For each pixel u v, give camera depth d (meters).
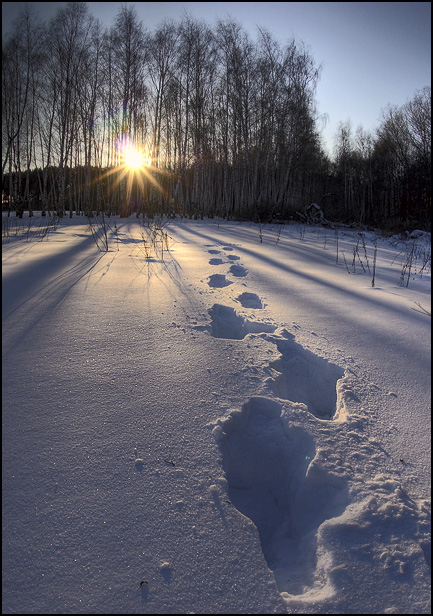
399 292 4.98
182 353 2.78
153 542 1.41
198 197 21.80
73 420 1.99
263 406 2.30
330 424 2.14
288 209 18.75
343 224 17.84
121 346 2.84
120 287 4.38
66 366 2.51
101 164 20.33
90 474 1.67
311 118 21.00
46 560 1.32
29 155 17.16
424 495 1.70
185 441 1.90
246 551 1.41
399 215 22.89
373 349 3.07
